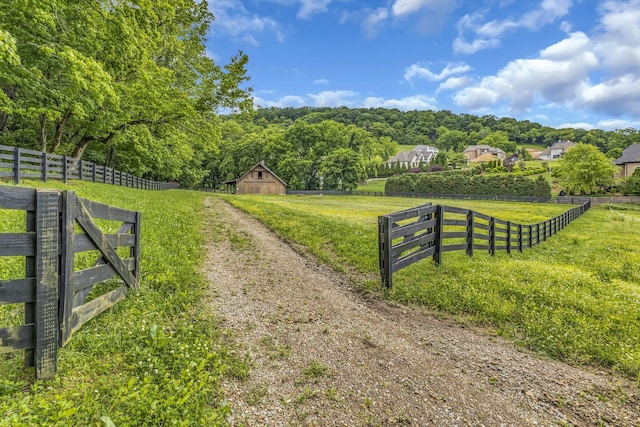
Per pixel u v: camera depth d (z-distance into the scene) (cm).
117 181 2208
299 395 303
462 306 553
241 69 1973
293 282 625
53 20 1066
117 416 234
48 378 262
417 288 617
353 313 510
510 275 710
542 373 384
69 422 221
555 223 1823
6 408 224
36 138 2034
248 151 6650
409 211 673
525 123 15888
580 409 323
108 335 329
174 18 1861
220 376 311
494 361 403
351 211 2603
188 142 2989
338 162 6506
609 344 437
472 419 296
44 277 260
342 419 278
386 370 360
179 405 252
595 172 5434
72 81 1201
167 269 546
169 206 1327
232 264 694
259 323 437
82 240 322
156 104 1770
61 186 1216
